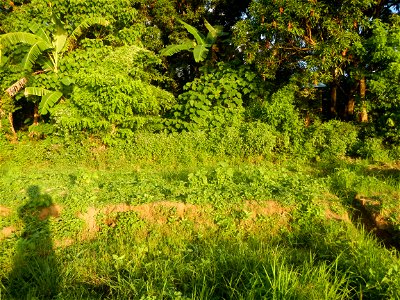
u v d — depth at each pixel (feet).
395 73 28.19
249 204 18.78
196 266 13.64
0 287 13.30
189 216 18.37
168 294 11.62
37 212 18.54
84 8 36.63
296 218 18.21
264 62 34.94
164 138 32.32
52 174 25.70
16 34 33.04
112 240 17.15
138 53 39.09
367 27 33.22
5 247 15.92
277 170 27.84
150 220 18.35
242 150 32.09
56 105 34.32
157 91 38.73
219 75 38.99
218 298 12.03
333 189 22.57
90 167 31.27
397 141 32.37
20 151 32.71
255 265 13.25
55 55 37.01
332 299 11.37
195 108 36.19
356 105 34.55
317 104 40.70
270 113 34.22
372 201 19.89
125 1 38.65
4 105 36.58
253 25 34.45
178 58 52.29
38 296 12.86
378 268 12.59
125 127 32.99
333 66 32.68
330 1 31.48
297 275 12.64
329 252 15.38
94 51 36.73
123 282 13.03
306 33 33.42
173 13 48.16
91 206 18.71
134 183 22.71
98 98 31.07
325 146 32.40
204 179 21.39
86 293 12.97
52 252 15.92
